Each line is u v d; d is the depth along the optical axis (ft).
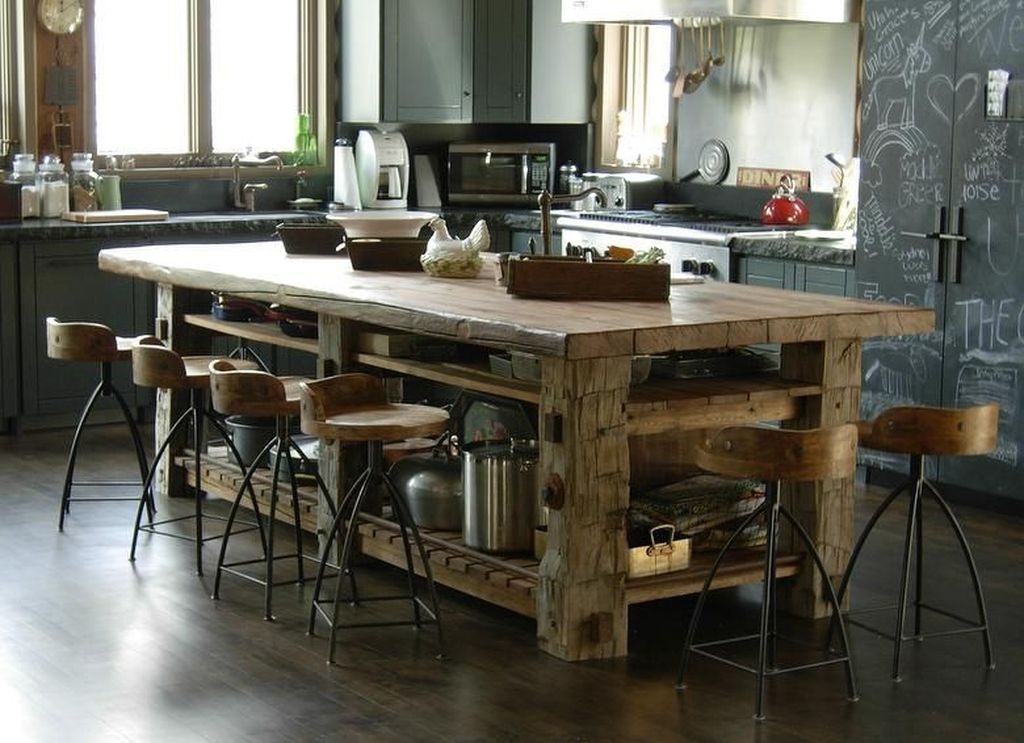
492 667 15.88
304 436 21.50
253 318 22.16
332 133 31.94
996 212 21.61
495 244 31.14
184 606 17.71
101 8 29.07
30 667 15.66
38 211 27.71
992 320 21.83
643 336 15.37
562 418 15.78
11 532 20.59
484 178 32.17
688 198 30.45
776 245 25.09
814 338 16.43
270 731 14.12
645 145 31.89
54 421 27.12
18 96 28.30
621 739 14.03
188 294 23.12
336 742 13.88
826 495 17.34
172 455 22.67
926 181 22.52
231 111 30.96
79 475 23.79
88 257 26.81
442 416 16.55
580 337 15.02
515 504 17.30
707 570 16.81
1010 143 21.30
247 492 20.85
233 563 18.84
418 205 32.12
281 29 31.37
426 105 31.14
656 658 16.20
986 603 18.11
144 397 27.66
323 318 19.52
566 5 27.81
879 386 23.57
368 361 18.98
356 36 31.22
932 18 22.18
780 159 28.63
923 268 22.70
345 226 21.83
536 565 17.07
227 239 28.45
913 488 15.89
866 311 16.83
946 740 14.08
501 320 15.84
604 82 32.48
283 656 16.12
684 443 18.26
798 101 28.14
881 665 16.02
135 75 29.66
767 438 14.47
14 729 14.10
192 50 30.09
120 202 28.89
